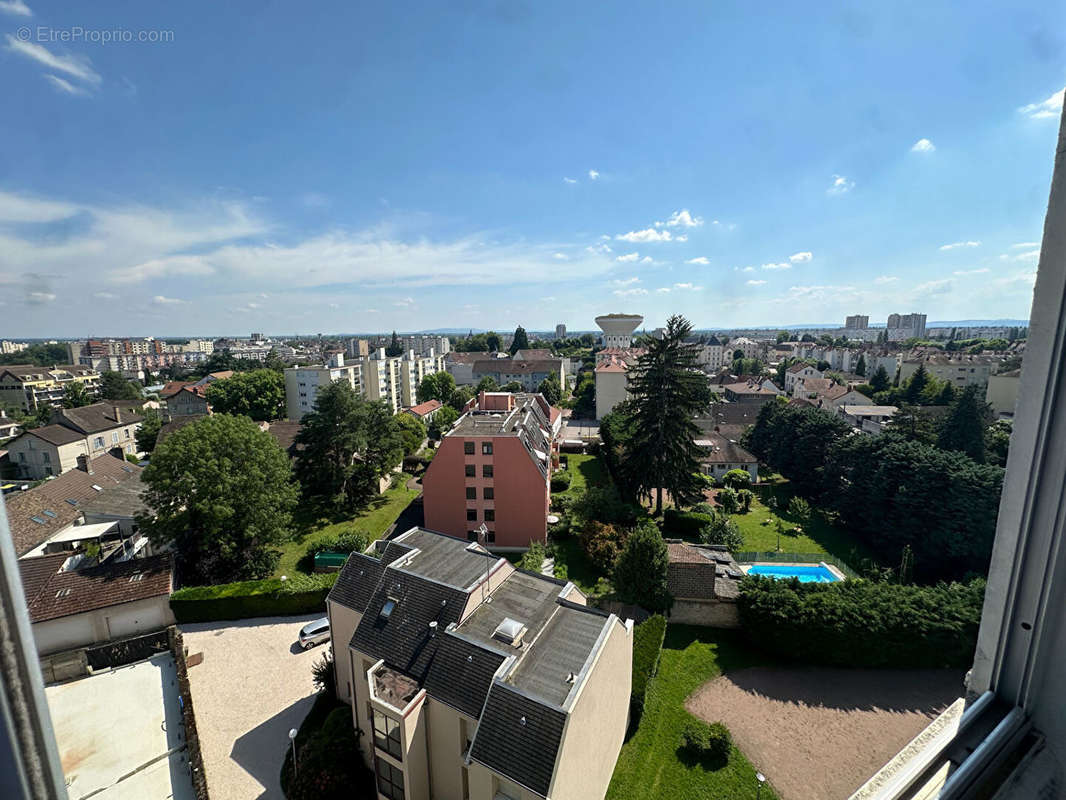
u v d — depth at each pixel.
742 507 45.84
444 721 16.89
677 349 40.12
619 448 51.62
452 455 37.91
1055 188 4.32
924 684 23.70
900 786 5.05
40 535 33.03
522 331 154.75
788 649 25.05
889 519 37.75
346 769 18.47
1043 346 4.46
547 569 33.88
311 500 46.12
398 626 19.28
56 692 23.16
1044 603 4.57
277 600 28.84
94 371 110.38
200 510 29.56
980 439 44.97
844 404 78.31
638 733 20.75
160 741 20.75
